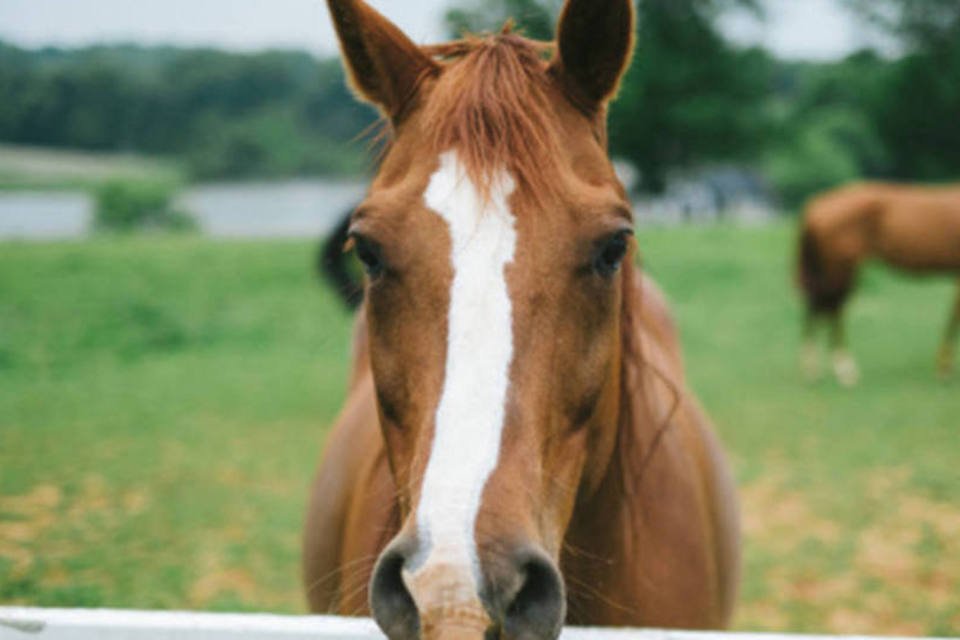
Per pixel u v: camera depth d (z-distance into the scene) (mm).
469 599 1250
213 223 33219
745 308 14305
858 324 13297
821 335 12305
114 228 30266
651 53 38500
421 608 1251
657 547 2127
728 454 6949
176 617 1489
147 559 4816
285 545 5066
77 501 5738
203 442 7195
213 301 13328
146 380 9555
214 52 57750
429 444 1399
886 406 8438
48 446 7008
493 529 1312
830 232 10352
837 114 48031
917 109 40500
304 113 55312
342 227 4480
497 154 1541
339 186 49125
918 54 40094
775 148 41031
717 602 2342
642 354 2176
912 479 6328
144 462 6625
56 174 48375
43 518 5395
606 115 1866
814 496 6039
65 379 9562
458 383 1420
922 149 41438
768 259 17922
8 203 39062
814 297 10297
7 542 4945
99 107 56688
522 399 1434
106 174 48000
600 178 1647
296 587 4543
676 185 41688
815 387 9328
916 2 40375
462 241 1494
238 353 11125
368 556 2021
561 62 1753
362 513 2232
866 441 7277
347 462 2602
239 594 4434
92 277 14211
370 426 2543
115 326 11859
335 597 2381
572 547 1929
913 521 5590
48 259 15352
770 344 11797
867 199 10586
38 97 56156
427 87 1774
